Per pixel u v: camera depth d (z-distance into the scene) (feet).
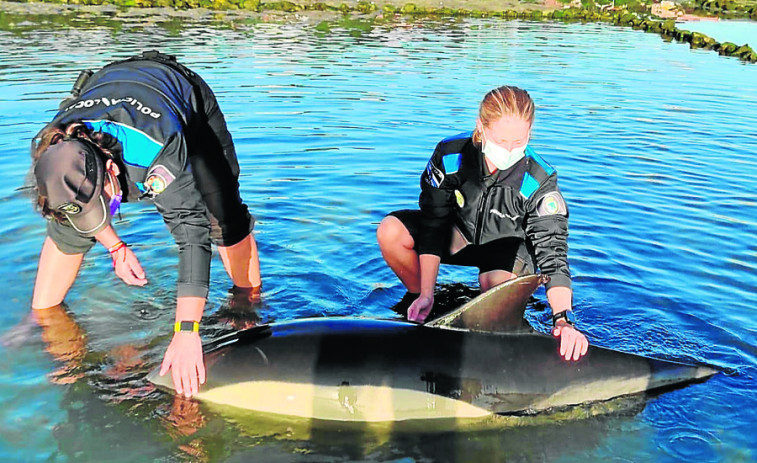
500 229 14.30
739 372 12.35
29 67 35.50
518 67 42.91
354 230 17.99
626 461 10.19
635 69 43.88
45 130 9.88
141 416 10.79
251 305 14.38
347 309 14.34
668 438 10.71
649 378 11.86
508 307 11.60
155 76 11.50
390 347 11.32
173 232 10.62
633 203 20.24
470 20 69.41
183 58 40.65
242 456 10.07
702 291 15.11
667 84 39.29
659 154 25.44
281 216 18.69
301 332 11.66
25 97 29.30
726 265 16.37
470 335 11.66
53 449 9.98
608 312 14.20
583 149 25.82
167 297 14.52
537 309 14.80
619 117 31.09
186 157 10.48
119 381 11.64
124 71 11.34
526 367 11.43
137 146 10.01
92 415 10.77
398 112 30.04
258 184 20.90
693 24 71.92
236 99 31.30
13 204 18.33
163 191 10.21
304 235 17.62
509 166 12.37
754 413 11.27
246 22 59.00
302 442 10.43
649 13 80.69
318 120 28.25
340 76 37.70
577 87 37.50
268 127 26.94
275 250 16.76
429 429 10.87
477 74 39.88
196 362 10.80
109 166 9.71
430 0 80.33
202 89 12.80
